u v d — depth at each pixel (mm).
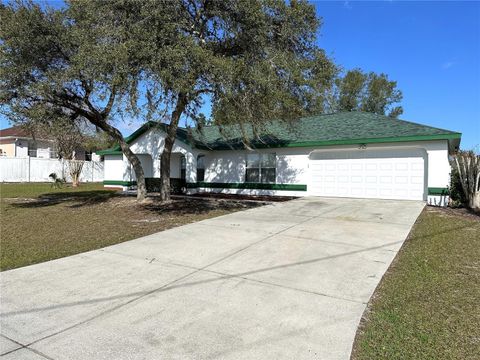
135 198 15812
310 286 4848
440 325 3754
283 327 3719
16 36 9766
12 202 15367
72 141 25906
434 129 13508
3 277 5324
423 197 13828
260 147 16844
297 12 9672
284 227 8711
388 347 3332
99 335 3576
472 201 12086
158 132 19328
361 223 9172
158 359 3150
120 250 6812
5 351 3275
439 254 6383
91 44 8602
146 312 4094
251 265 5770
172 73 8141
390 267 5648
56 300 4453
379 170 14797
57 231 8844
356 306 4215
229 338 3506
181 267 5719
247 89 9523
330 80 11727
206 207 12906
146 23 8344
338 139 14938
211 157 19281
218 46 10602
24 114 10734
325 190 16156
